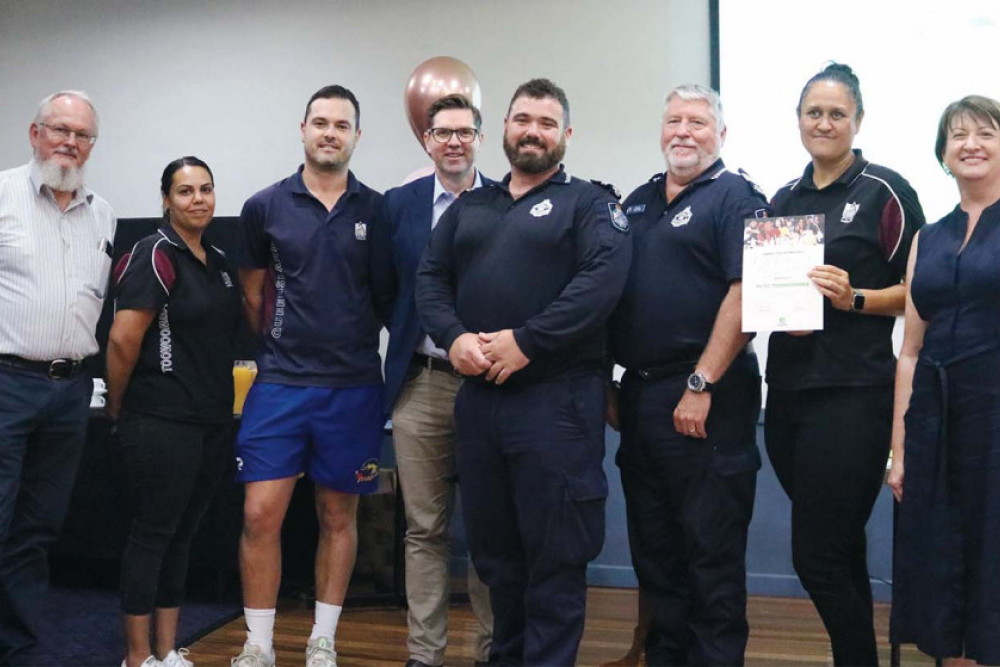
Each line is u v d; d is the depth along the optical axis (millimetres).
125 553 2383
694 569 2172
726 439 2166
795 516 2227
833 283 2057
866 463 2145
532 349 2012
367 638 3037
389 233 2553
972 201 1994
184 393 2367
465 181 2541
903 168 3750
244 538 2465
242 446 2461
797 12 3869
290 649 2877
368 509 3818
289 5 4465
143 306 2301
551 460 2049
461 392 2203
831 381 2158
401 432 2502
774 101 3896
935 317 1994
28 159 4738
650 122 4062
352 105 2529
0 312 2457
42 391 2498
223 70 4535
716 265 2195
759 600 3705
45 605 3340
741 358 2234
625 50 4090
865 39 3799
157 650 2480
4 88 4773
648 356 2217
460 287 2197
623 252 2084
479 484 2170
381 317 2645
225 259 2580
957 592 1912
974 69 3691
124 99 4641
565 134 2219
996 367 1871
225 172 4520
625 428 2305
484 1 4242
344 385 2475
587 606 3572
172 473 2350
